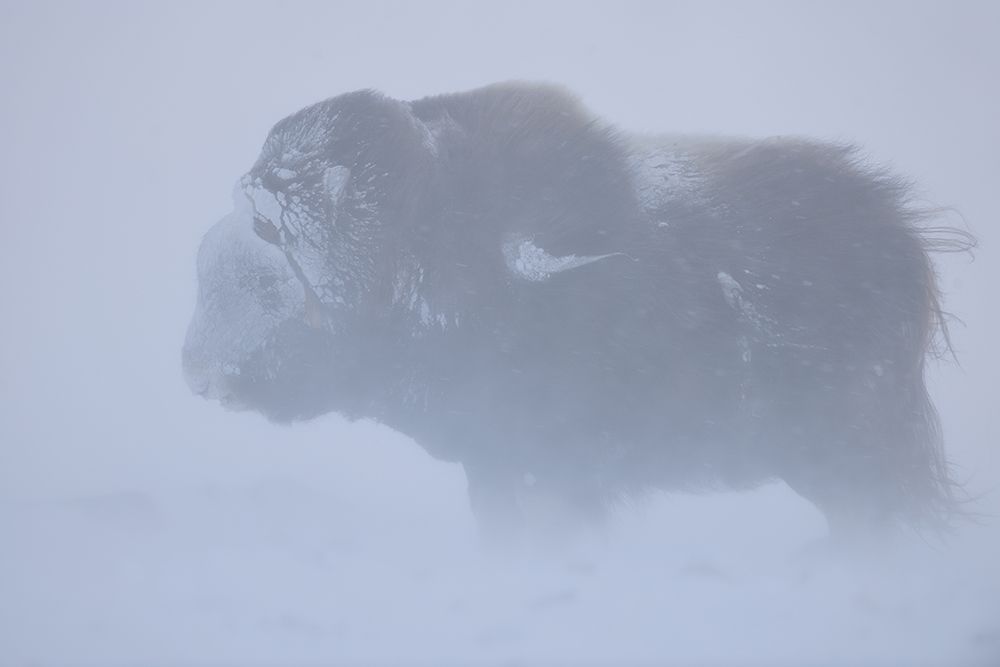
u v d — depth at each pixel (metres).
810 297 35.62
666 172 36.56
